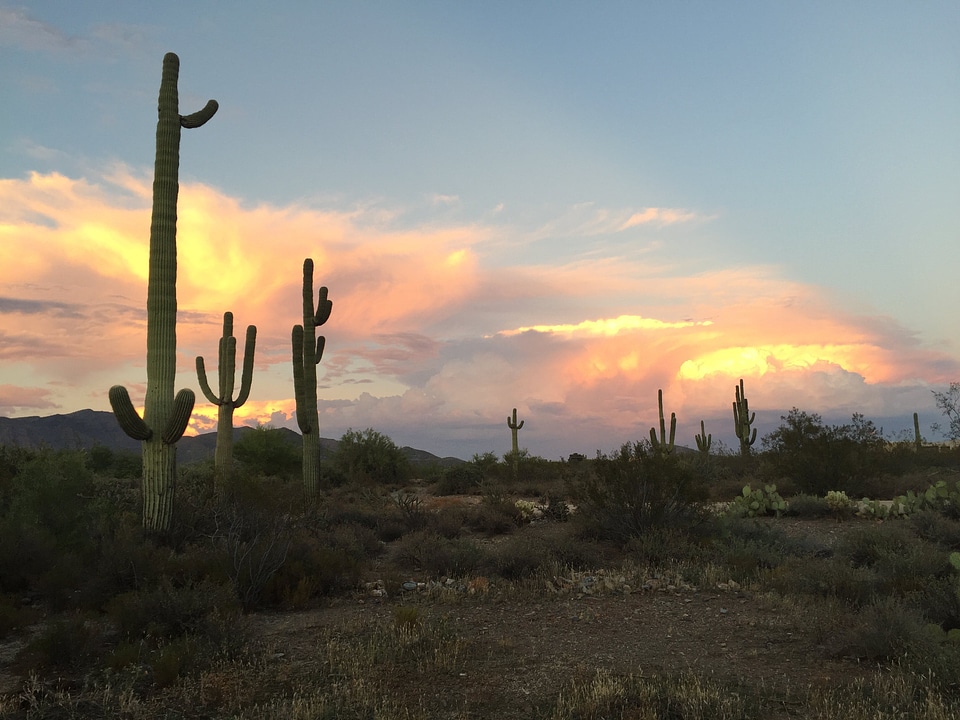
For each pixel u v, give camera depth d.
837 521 17.17
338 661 6.85
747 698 5.70
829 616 8.05
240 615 8.39
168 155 14.45
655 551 12.22
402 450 39.22
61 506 11.62
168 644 6.98
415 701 5.86
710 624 8.38
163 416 13.31
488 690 6.12
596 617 8.82
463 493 30.38
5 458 18.38
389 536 15.80
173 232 14.30
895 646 6.72
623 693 5.86
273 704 5.66
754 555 11.91
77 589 9.66
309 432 20.45
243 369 20.64
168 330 13.80
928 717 5.18
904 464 28.31
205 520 13.38
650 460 14.04
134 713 5.59
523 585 10.55
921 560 9.95
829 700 5.68
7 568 9.95
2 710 5.61
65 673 6.59
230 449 20.12
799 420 23.03
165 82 14.73
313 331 20.75
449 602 9.68
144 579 9.17
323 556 10.77
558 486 28.88
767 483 24.67
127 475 33.00
